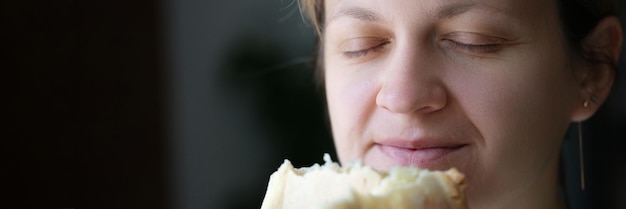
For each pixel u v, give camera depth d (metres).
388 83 0.60
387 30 0.61
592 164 0.87
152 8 1.28
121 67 1.29
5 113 1.26
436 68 0.60
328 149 1.15
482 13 0.60
